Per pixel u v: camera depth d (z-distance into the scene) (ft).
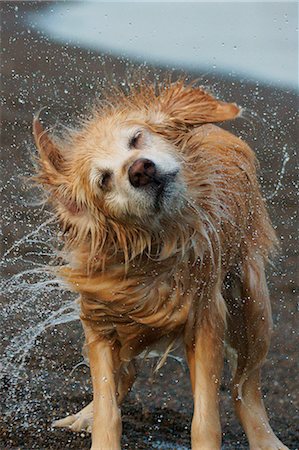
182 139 17.78
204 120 17.70
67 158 18.03
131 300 17.74
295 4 45.50
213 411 17.39
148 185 16.90
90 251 17.84
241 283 19.36
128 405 20.86
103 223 17.48
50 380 21.58
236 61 42.19
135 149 17.31
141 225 17.21
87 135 17.93
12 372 21.85
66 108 37.06
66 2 46.21
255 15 45.19
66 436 19.13
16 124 36.17
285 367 22.86
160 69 41.11
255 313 19.43
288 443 19.60
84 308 18.29
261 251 19.86
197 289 17.76
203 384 17.60
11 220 29.32
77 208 17.81
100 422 17.52
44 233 28.17
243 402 19.60
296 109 37.78
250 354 19.60
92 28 44.14
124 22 44.65
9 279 25.82
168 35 44.24
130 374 19.56
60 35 43.39
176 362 22.81
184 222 17.44
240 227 18.98
